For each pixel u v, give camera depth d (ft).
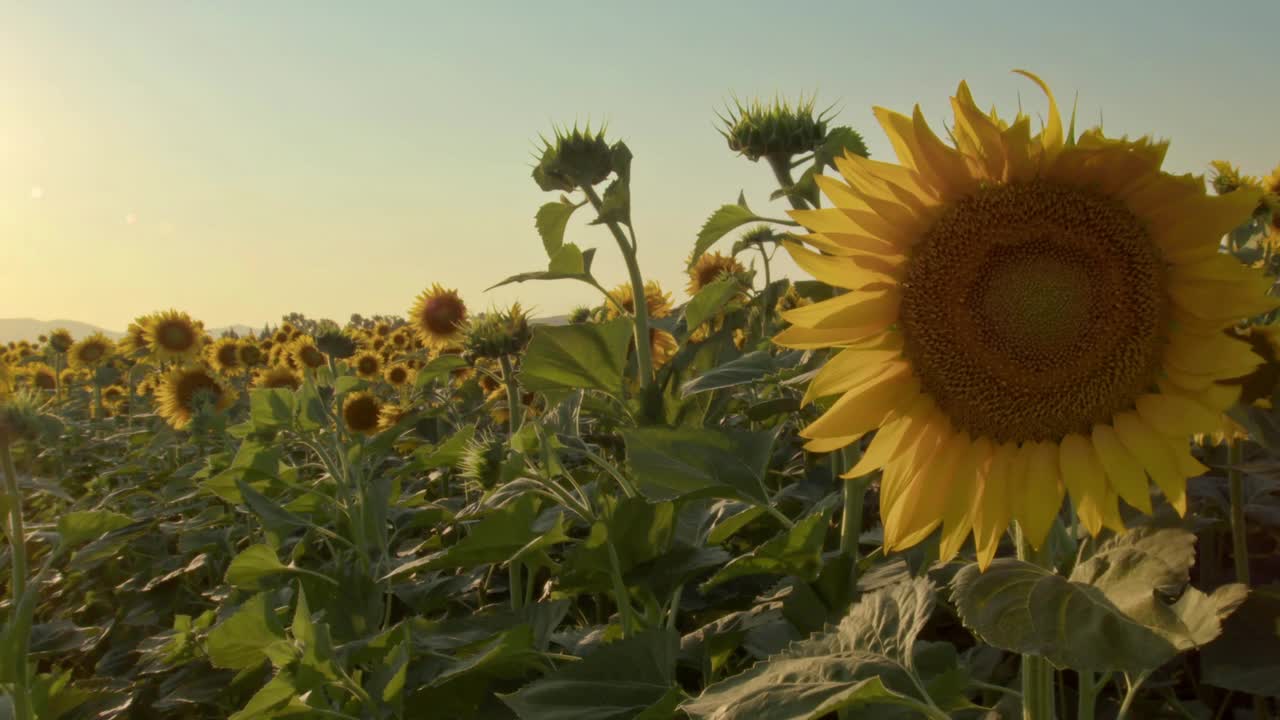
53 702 3.01
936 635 2.86
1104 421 1.87
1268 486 2.41
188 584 5.23
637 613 3.04
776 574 3.06
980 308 1.92
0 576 5.59
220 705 3.62
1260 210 5.04
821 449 2.06
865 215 1.93
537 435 3.05
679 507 2.97
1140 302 1.82
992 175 1.91
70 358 14.46
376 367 10.16
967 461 1.95
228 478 4.12
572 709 2.39
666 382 4.24
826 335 2.00
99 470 8.95
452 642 2.89
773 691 1.76
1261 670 1.95
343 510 4.14
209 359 11.81
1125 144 1.75
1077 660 1.54
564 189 3.72
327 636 2.55
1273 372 1.82
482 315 4.76
